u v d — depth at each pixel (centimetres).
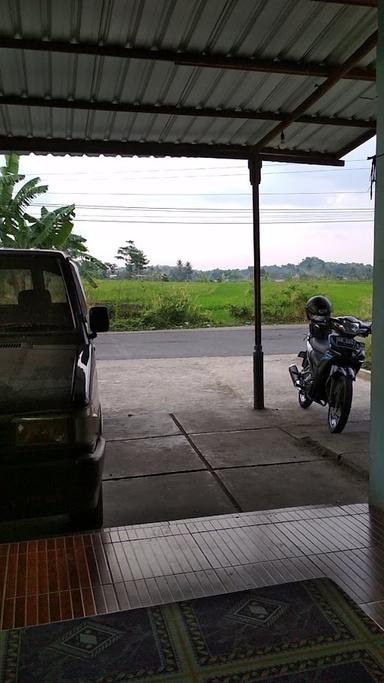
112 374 1018
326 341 644
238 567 255
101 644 200
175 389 864
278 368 1073
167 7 341
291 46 396
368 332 575
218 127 565
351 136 605
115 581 244
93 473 284
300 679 180
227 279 3081
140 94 477
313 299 656
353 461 487
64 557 267
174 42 384
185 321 2342
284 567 255
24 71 427
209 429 620
